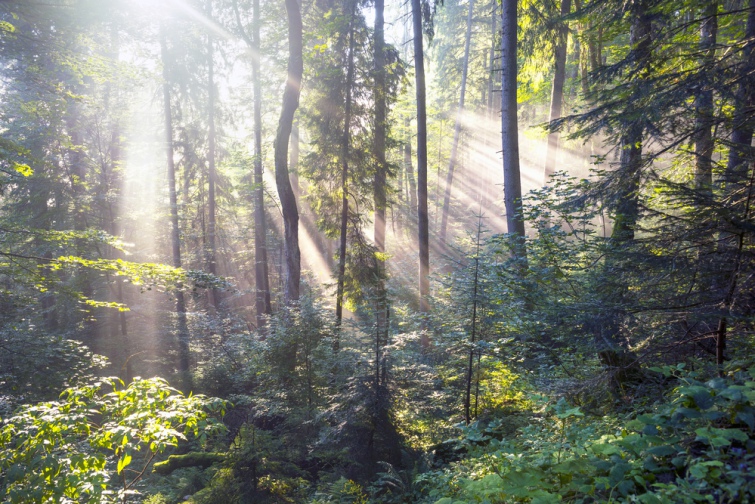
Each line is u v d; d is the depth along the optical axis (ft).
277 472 31.73
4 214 61.98
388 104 53.72
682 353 17.24
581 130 22.77
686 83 18.20
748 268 14.34
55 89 42.80
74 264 29.12
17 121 56.13
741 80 17.22
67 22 37.11
